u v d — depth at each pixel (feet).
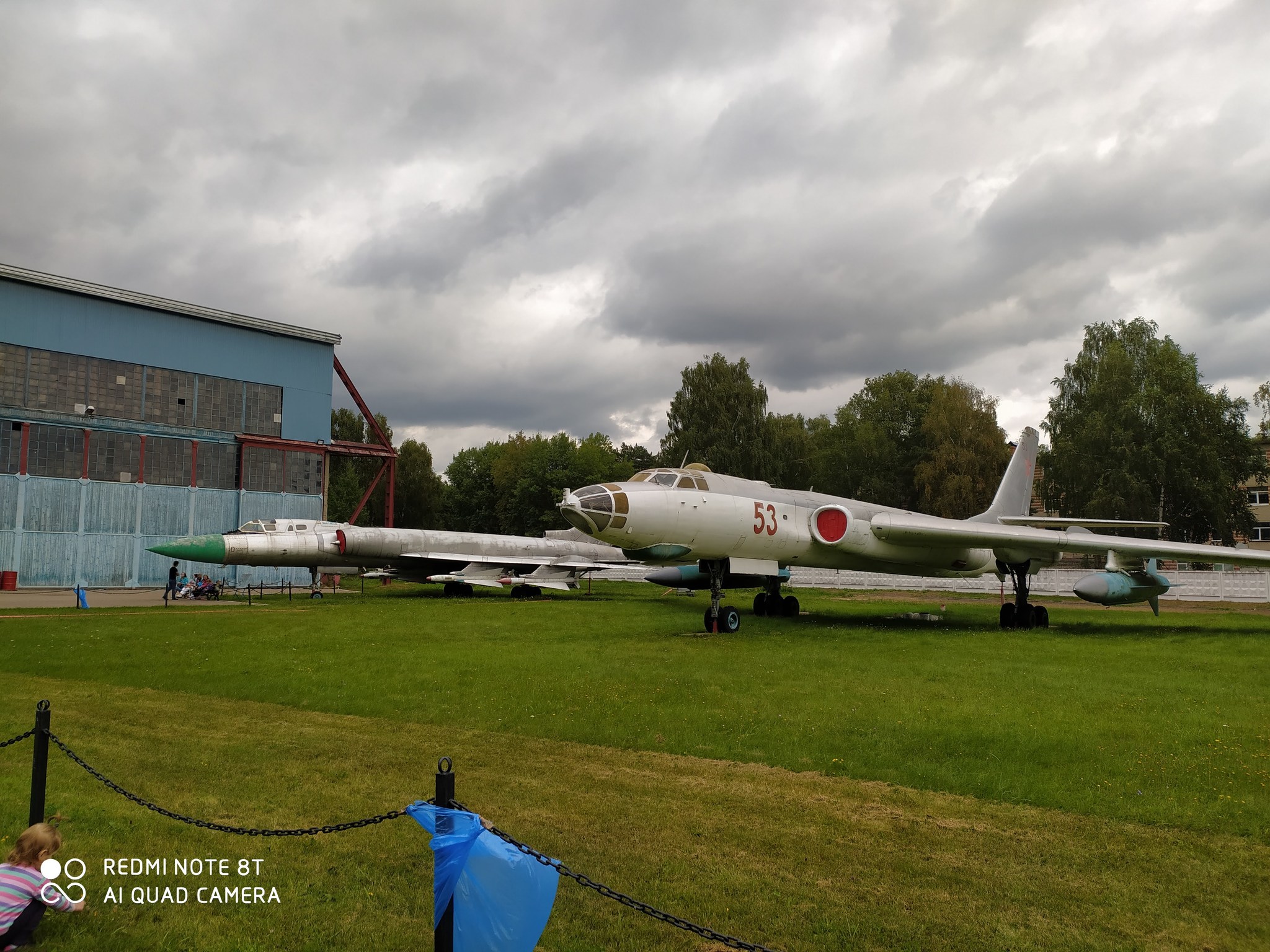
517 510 207.62
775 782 21.63
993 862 16.46
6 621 60.90
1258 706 30.83
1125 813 19.26
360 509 135.13
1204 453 132.26
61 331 109.81
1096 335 155.33
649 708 29.94
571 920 13.84
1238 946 13.19
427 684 34.58
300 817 18.40
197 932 13.29
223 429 123.65
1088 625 67.31
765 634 55.16
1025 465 82.12
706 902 14.43
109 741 25.05
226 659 41.39
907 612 79.71
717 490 59.98
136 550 114.21
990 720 27.94
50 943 12.91
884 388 194.08
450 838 10.72
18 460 105.91
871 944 13.09
